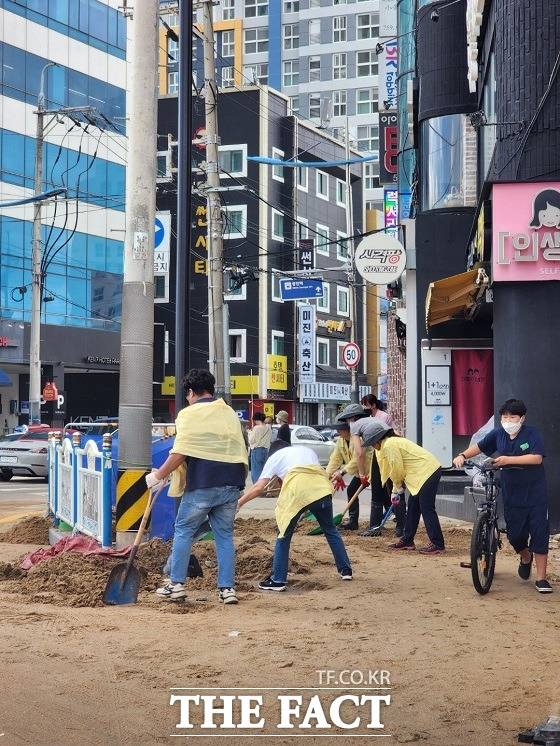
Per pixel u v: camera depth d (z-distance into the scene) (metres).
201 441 8.62
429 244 21.03
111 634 7.21
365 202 87.25
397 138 30.28
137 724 5.11
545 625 7.68
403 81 27.67
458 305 16.95
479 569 9.12
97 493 11.09
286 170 62.53
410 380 21.22
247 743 4.85
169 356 57.41
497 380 14.08
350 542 13.16
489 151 17.67
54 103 48.25
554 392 13.64
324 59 88.94
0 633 7.18
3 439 29.78
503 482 9.44
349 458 14.39
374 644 6.95
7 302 45.19
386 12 33.56
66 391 50.62
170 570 8.91
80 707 5.38
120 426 11.21
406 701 5.55
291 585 9.74
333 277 68.12
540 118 13.88
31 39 46.94
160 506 11.62
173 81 75.00
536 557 9.33
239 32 84.81
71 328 48.12
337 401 67.06
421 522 16.19
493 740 4.89
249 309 59.09
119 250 51.47
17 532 14.47
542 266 13.57
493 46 16.16
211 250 24.77
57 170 48.03
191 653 6.62
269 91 60.91
